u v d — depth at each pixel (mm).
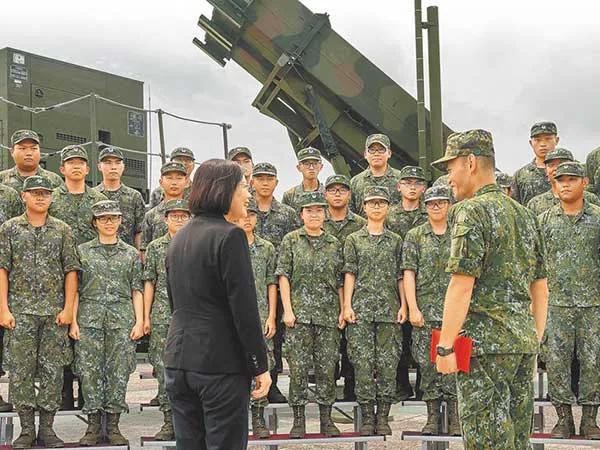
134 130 9117
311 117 8211
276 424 5820
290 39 7863
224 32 8148
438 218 5430
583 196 5219
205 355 2896
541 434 5109
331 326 5465
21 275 5078
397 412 7566
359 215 6383
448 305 3172
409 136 8023
